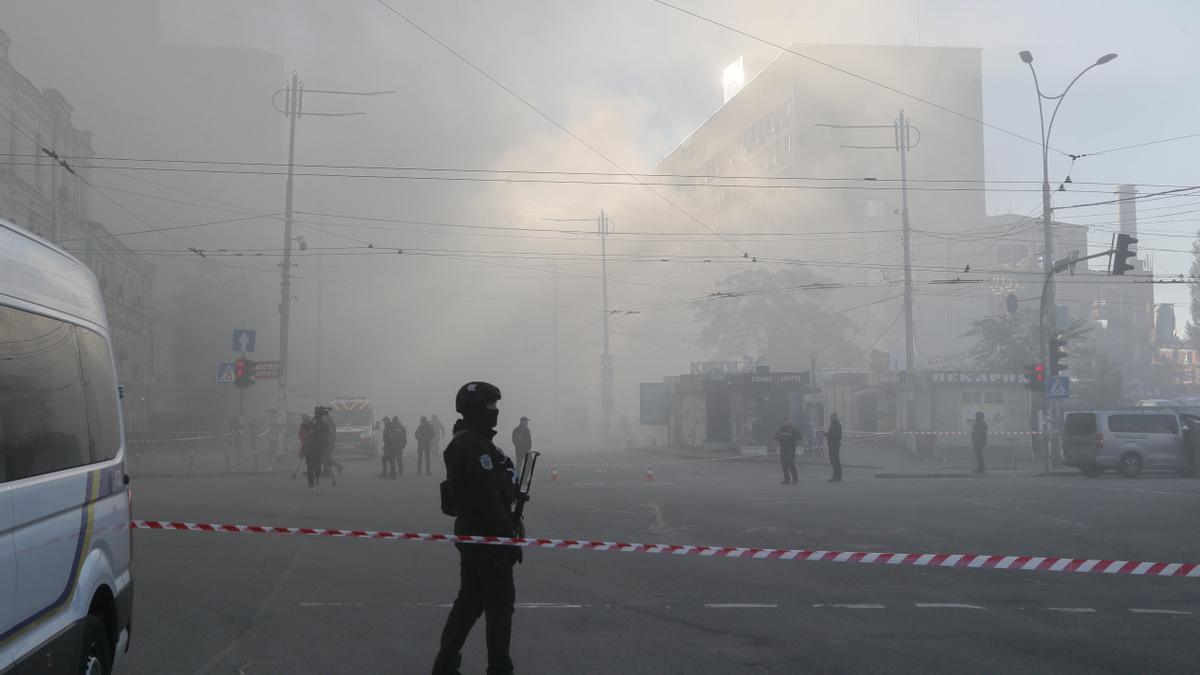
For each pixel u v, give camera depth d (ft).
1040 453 121.60
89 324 18.25
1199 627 26.94
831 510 59.77
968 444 134.10
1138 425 92.89
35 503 14.37
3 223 14.75
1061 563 25.09
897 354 158.30
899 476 98.63
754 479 94.94
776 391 142.41
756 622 27.35
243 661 23.00
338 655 23.57
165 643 24.94
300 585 33.42
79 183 142.00
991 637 25.49
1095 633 26.08
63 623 15.33
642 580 34.53
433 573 35.91
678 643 24.70
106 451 18.30
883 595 31.78
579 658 23.09
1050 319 104.68
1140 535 47.80
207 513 58.75
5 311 14.14
